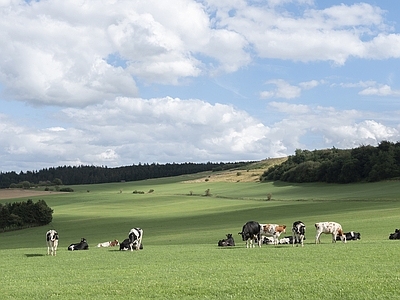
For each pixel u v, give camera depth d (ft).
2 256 116.16
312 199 402.11
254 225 117.80
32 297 61.05
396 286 59.52
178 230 240.53
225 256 97.30
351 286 60.18
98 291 62.80
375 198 359.25
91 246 186.29
